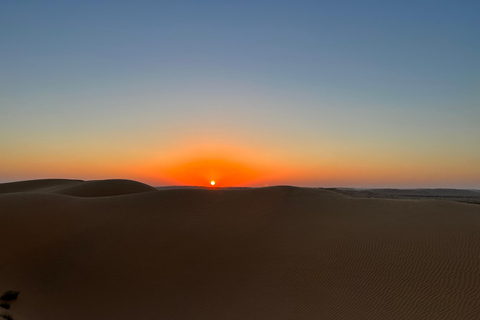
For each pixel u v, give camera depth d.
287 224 24.12
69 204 28.38
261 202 29.47
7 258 19.83
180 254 20.27
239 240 21.78
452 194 150.88
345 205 27.83
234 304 15.66
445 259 16.84
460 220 21.27
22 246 21.06
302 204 28.88
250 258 19.45
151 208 27.38
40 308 15.73
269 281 17.11
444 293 14.45
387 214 24.23
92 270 18.95
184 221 24.94
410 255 17.66
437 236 19.27
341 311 14.30
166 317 15.15
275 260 18.94
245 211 27.27
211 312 15.25
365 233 20.97
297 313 14.54
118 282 17.92
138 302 16.31
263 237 22.03
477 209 23.39
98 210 27.08
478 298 13.80
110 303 16.33
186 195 30.38
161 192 31.66
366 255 18.28
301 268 17.86
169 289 17.17
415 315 13.43
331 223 23.50
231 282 17.38
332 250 19.31
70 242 21.66
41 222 24.09
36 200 28.70
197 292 16.80
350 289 15.66
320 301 15.13
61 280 18.22
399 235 20.06
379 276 16.31
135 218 25.38
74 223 24.27
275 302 15.47
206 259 19.66
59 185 62.97
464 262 16.33
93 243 21.52
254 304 15.50
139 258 19.92
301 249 19.83
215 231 23.25
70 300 16.59
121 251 20.64
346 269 17.28
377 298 14.80
